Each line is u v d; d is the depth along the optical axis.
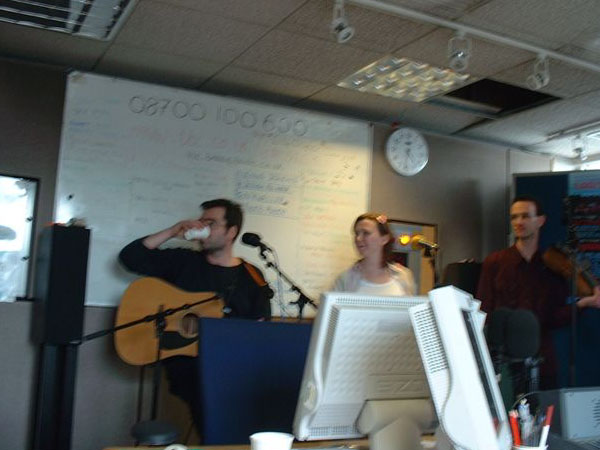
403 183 4.71
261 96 4.28
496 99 4.29
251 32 3.29
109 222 3.72
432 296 1.16
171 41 3.43
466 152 5.03
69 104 3.66
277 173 4.21
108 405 3.65
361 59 3.60
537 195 4.64
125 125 3.79
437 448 1.43
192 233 3.59
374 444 1.43
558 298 4.05
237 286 3.68
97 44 3.48
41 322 3.21
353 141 4.50
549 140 5.00
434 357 1.16
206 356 1.92
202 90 4.19
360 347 1.38
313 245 4.30
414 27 3.16
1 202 3.51
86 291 3.52
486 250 5.04
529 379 1.83
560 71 3.63
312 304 3.61
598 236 4.38
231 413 1.89
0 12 3.10
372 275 3.37
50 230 3.23
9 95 3.55
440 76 3.87
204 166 3.99
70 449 3.21
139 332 3.45
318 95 4.23
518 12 2.96
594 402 1.59
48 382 3.22
